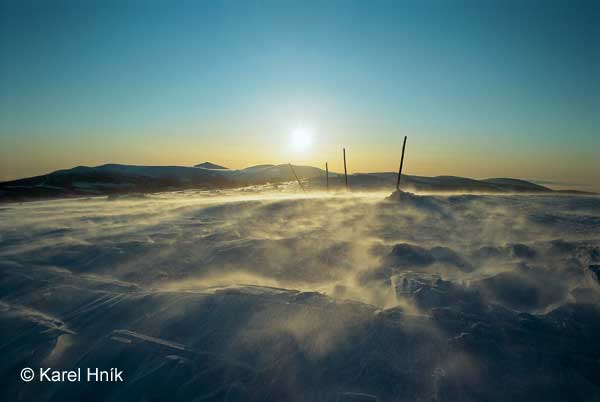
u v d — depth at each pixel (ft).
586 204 38.42
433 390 10.78
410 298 15.49
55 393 11.78
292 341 13.07
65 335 14.33
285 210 42.19
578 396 10.39
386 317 14.01
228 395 11.09
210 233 29.55
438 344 12.46
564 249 20.17
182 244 25.76
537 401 10.31
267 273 20.26
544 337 12.55
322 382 11.36
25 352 13.37
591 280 15.65
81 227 33.83
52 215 44.11
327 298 15.61
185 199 74.90
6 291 18.20
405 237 26.40
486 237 25.54
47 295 17.61
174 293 16.84
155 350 13.05
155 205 56.34
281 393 11.07
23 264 21.94
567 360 11.51
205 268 21.08
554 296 15.28
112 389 11.75
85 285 18.69
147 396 11.35
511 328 13.03
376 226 31.01
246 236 28.09
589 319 13.21
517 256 20.17
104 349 13.33
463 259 20.61
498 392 10.62
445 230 28.43
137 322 14.84
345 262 21.26
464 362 11.69
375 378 11.35
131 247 25.11
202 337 13.61
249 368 11.96
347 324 13.79
